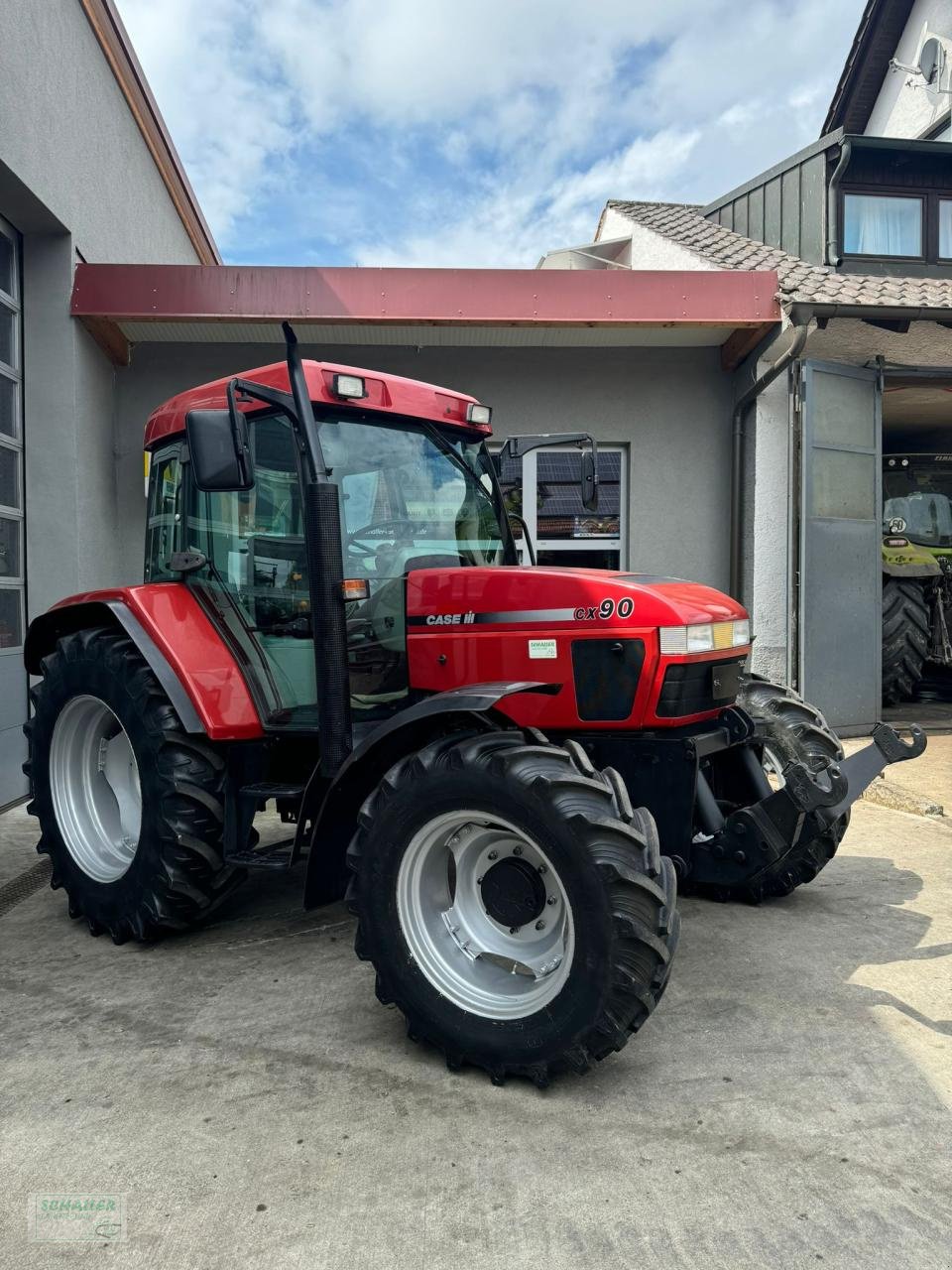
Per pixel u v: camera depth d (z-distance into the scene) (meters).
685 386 7.03
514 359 6.94
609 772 2.38
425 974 2.44
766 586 6.89
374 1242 1.75
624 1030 2.18
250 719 3.21
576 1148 2.05
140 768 3.24
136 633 3.26
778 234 8.89
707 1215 1.82
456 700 2.39
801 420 6.68
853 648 7.02
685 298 6.31
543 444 3.96
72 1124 2.15
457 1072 2.40
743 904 3.69
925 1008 2.73
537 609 2.91
